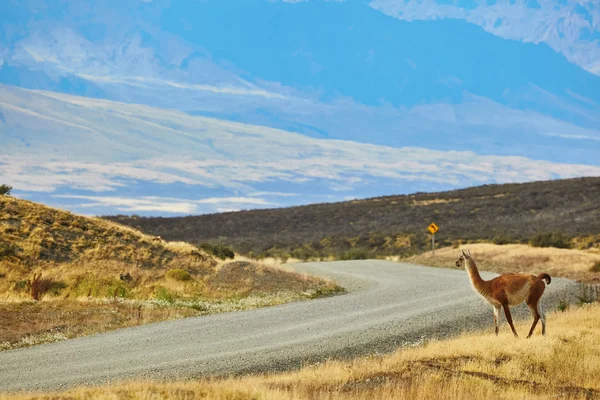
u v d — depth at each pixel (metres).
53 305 60.34
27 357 44.81
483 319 60.22
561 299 73.00
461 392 33.31
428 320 59.31
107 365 42.66
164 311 63.59
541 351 40.28
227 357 45.09
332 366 40.09
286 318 61.91
